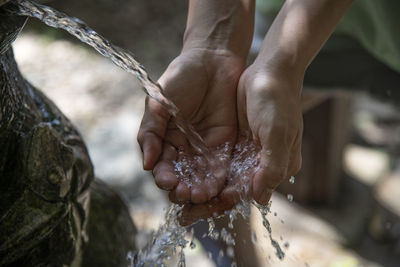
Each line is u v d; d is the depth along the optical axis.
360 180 1.49
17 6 0.59
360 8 0.79
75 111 1.52
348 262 1.19
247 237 0.96
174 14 2.12
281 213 1.33
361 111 1.87
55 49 1.80
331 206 1.38
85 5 2.07
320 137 1.33
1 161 0.62
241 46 0.73
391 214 1.34
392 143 1.71
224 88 0.70
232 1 0.73
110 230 0.78
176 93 0.69
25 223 0.61
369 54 0.85
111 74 1.72
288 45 0.64
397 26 0.75
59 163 0.62
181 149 0.67
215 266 0.97
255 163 0.65
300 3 0.65
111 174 1.28
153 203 1.22
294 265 1.13
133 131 1.44
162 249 0.67
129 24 2.01
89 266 0.74
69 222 0.65
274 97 0.63
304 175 1.36
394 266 1.22
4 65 0.62
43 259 0.63
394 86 0.87
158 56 1.86
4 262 0.61
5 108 0.61
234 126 0.69
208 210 0.65
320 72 0.87
